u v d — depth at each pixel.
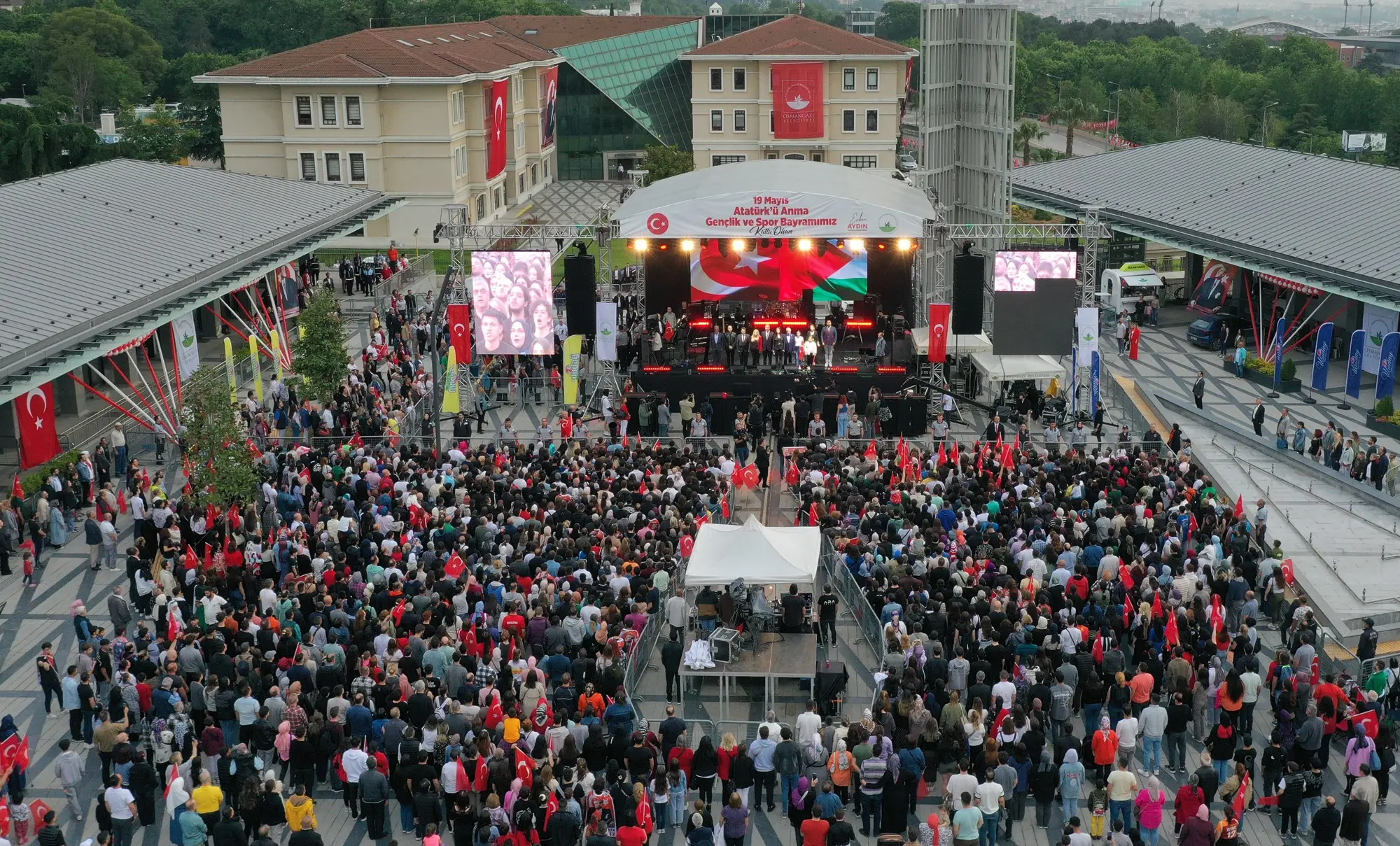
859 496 39.38
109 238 55.28
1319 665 30.81
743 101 105.62
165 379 51.53
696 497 39.56
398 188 93.00
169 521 39.19
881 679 29.47
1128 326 68.44
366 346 65.88
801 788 26.50
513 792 26.05
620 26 128.38
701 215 53.12
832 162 105.69
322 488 41.91
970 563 34.41
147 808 27.75
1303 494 46.31
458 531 36.56
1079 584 33.06
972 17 61.06
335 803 28.86
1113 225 72.25
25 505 41.75
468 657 29.56
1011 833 27.62
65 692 30.33
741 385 54.69
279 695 28.75
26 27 183.38
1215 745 28.41
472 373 57.25
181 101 157.00
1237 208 68.88
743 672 31.00
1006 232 58.66
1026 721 27.62
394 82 89.50
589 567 34.72
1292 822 27.67
